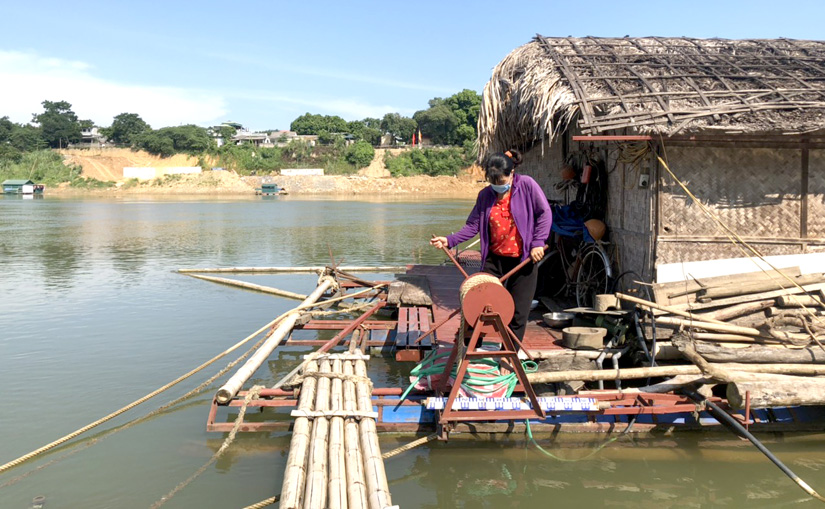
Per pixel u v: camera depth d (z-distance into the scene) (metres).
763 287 5.93
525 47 8.41
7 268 15.38
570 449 5.29
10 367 7.60
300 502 3.90
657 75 7.02
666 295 5.99
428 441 5.35
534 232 5.41
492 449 5.30
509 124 8.26
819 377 5.25
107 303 11.28
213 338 8.93
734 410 5.32
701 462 5.09
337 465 4.25
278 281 13.55
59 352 8.22
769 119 6.09
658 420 5.45
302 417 4.98
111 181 94.94
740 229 6.39
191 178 92.19
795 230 6.35
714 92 6.53
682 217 6.42
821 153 6.26
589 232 7.82
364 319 8.15
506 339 4.86
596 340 6.14
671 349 5.75
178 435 5.66
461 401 5.07
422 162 94.31
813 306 5.80
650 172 6.46
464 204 50.66
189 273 14.59
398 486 4.73
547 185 11.43
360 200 60.62
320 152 100.62
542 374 5.33
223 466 5.05
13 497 4.55
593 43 8.52
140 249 19.14
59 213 38.50
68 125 111.38
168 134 104.75
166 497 4.55
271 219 32.56
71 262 16.39
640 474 4.90
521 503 4.50
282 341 8.07
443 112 99.44
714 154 6.34
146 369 7.55
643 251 6.72
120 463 5.11
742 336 5.64
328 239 21.95
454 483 4.78
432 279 10.98
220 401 5.73
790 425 5.38
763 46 8.44
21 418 6.05
